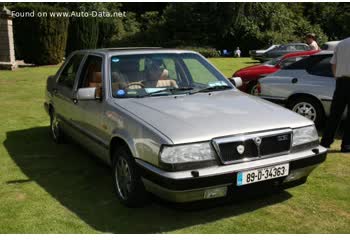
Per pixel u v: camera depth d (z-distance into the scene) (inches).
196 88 205.2
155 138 151.4
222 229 155.9
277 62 452.1
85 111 208.1
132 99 187.8
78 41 1136.8
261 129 158.2
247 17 1520.7
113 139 179.8
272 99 308.0
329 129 247.3
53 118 272.4
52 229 156.6
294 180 169.9
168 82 203.9
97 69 210.4
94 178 209.0
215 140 149.9
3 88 545.3
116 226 158.9
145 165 155.0
